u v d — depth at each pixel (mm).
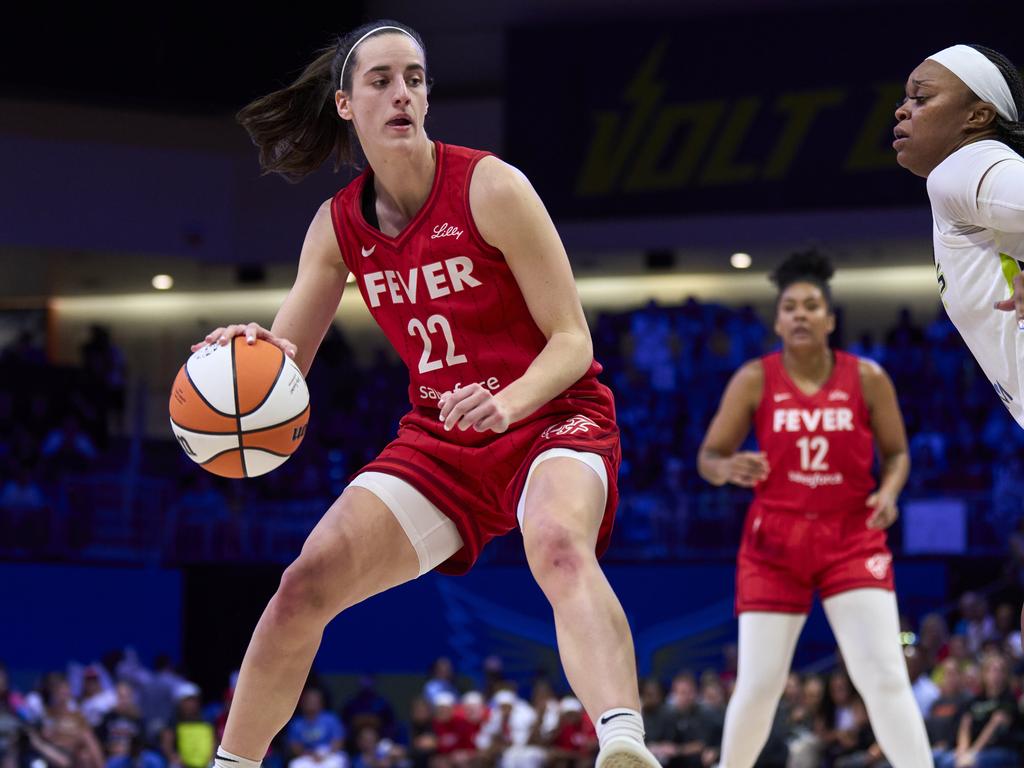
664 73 22484
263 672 4398
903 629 16000
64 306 27969
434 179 4395
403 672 19875
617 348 24547
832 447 7684
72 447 21500
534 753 14328
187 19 23406
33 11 22328
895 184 21516
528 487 4230
